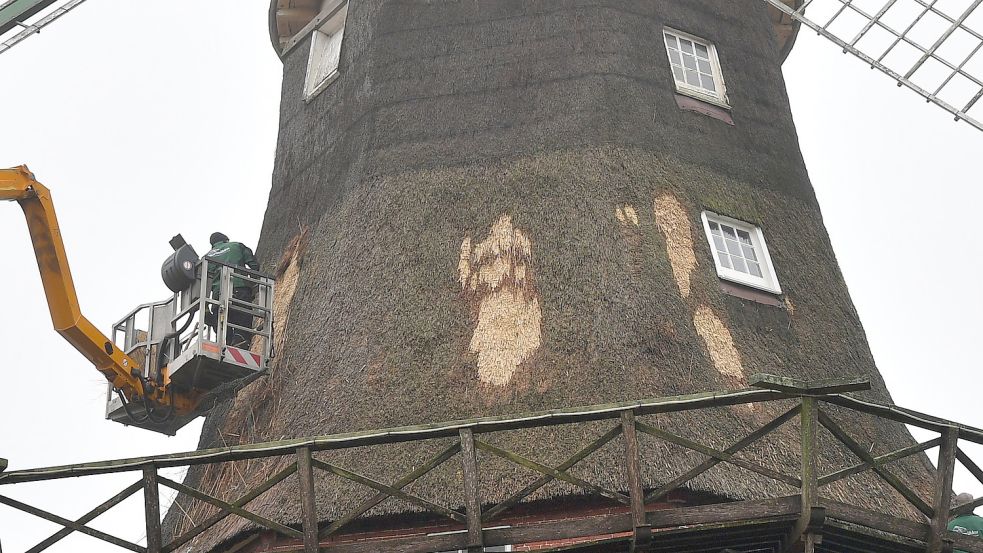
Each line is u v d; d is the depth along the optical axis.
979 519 15.29
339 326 18.06
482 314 17.31
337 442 14.16
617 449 15.17
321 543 14.93
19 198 18.05
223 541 15.96
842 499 15.70
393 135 19.98
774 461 15.64
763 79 21.52
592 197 18.22
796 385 13.57
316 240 19.81
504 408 16.17
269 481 14.23
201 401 18.80
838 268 19.78
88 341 18.12
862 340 18.80
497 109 19.78
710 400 13.82
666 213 18.28
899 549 14.38
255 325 19.45
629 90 19.67
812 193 20.61
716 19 21.70
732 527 13.75
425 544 13.99
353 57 21.70
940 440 14.27
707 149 19.66
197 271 18.80
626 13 20.64
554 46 20.27
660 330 16.66
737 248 18.80
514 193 18.59
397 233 18.66
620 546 13.95
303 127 22.06
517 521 15.01
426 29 21.12
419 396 16.61
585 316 16.89
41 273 18.06
